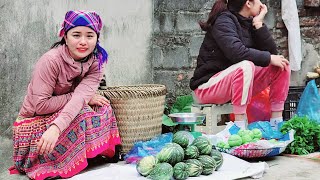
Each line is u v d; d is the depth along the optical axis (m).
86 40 3.43
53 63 3.38
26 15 4.33
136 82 5.26
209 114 4.39
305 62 5.89
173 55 5.47
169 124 4.62
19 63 4.32
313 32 5.88
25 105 3.50
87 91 3.51
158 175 3.13
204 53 4.48
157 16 5.38
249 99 4.13
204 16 5.58
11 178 3.42
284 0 5.69
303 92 4.86
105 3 4.92
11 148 4.22
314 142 4.13
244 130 3.90
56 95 3.54
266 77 4.34
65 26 3.44
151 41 5.35
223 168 3.45
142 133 3.97
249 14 4.49
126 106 3.89
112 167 3.53
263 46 4.54
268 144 3.69
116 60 5.05
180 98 5.28
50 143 3.19
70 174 3.38
